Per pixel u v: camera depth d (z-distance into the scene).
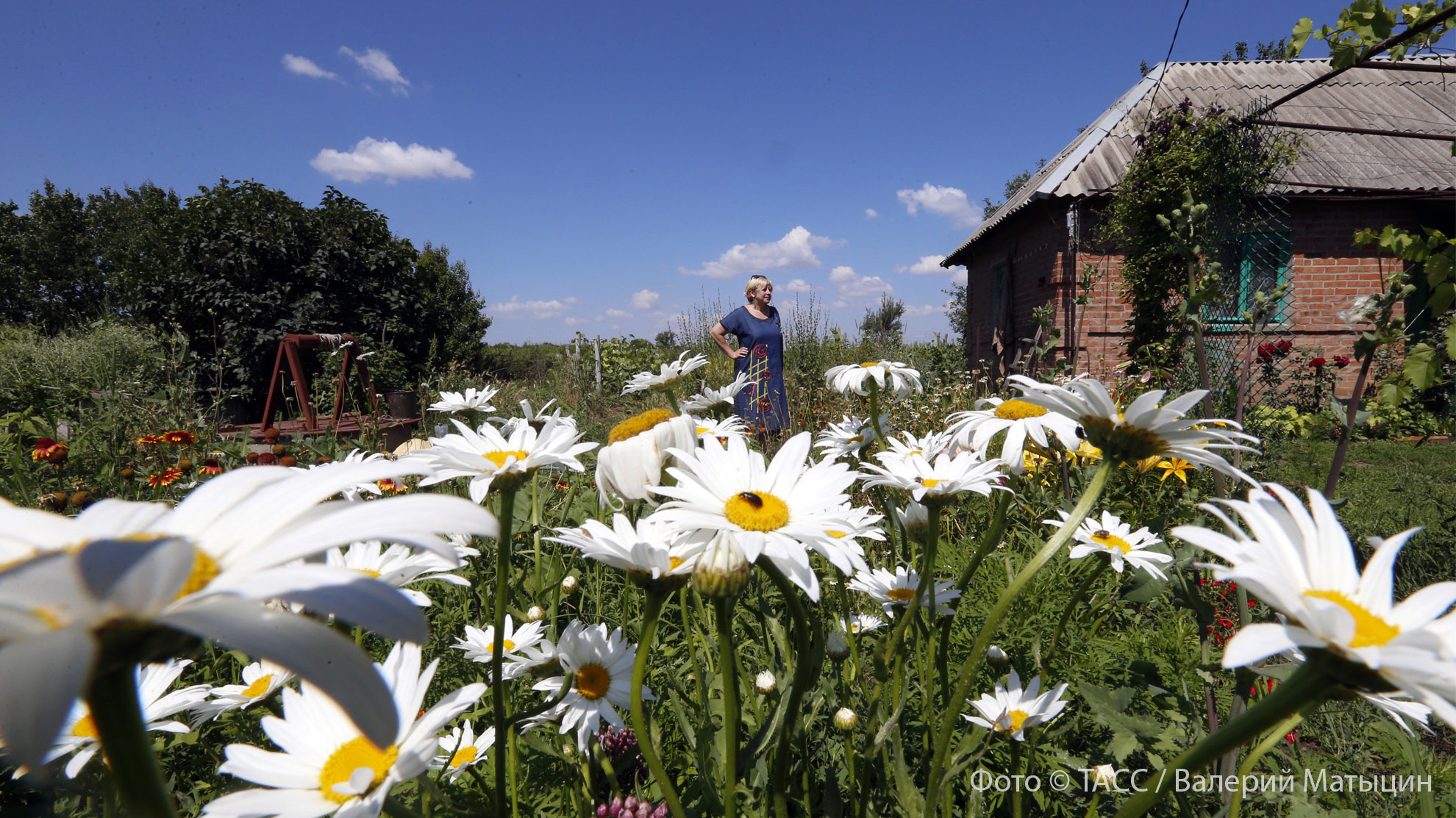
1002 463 1.49
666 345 12.49
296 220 14.11
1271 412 4.71
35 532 0.46
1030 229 9.63
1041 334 8.66
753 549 0.87
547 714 1.07
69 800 1.25
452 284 22.14
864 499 2.61
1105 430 0.97
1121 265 8.17
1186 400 0.91
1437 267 2.12
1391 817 1.56
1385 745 1.80
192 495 0.49
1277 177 5.81
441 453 1.11
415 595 1.15
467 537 1.78
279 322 12.91
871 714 1.23
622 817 1.21
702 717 1.29
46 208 34.44
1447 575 2.81
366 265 14.80
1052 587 2.46
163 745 1.42
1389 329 1.67
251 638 0.34
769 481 1.04
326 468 0.51
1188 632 2.13
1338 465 1.71
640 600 2.27
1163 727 1.41
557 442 1.21
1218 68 10.31
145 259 13.62
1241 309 5.60
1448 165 8.23
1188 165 5.46
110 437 3.90
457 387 7.56
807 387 5.94
